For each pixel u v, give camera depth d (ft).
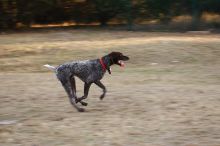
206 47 74.90
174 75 59.82
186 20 101.86
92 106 43.37
